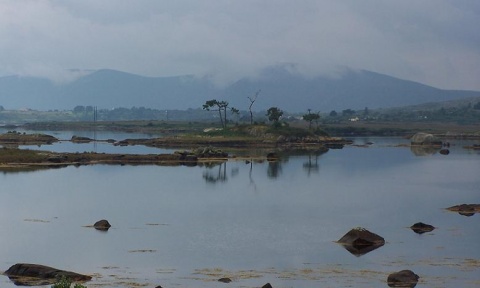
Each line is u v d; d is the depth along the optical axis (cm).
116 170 13162
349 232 6234
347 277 4919
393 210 8169
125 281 4781
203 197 9294
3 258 5509
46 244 6066
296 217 7600
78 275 4841
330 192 9925
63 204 8488
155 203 8669
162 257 5578
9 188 9975
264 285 4444
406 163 15550
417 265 5294
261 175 12469
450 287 4638
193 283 4738
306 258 5547
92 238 6359
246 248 5944
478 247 5972
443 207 8450
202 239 6331
